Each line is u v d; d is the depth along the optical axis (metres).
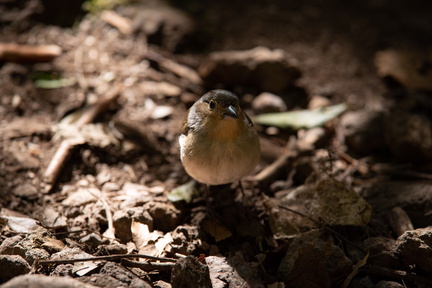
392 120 10.73
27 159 9.45
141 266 7.15
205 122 7.75
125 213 8.12
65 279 6.00
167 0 14.08
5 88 10.96
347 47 13.59
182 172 9.91
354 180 9.89
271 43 13.33
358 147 10.78
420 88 12.30
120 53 12.44
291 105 11.91
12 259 6.75
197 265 6.70
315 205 8.41
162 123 10.88
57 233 7.93
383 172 10.24
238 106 7.71
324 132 11.04
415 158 10.30
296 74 12.08
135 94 11.41
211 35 13.28
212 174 7.97
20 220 7.92
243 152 7.86
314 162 10.28
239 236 8.46
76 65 11.93
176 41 12.78
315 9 14.81
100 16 13.17
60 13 13.00
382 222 8.48
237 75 11.87
